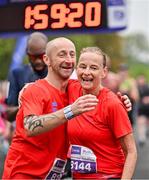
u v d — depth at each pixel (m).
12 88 11.48
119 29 12.78
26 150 8.58
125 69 23.67
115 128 8.38
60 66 8.49
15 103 11.58
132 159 8.36
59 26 12.65
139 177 17.03
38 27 12.88
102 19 12.61
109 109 8.37
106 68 8.59
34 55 10.95
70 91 8.73
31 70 11.26
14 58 19.88
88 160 8.54
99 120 8.41
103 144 8.49
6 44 36.03
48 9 12.72
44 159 8.59
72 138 8.55
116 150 8.55
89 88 8.40
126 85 23.47
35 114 8.24
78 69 8.45
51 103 8.52
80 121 8.47
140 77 27.66
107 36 65.00
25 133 8.34
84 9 12.56
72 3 12.57
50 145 8.60
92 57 8.35
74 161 8.62
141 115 26.50
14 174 8.64
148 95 26.94
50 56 8.54
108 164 8.52
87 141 8.48
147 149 25.77
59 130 8.61
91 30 12.62
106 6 12.61
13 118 11.82
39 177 8.62
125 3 12.87
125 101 8.85
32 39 10.97
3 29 13.55
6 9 13.52
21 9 13.34
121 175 8.56
